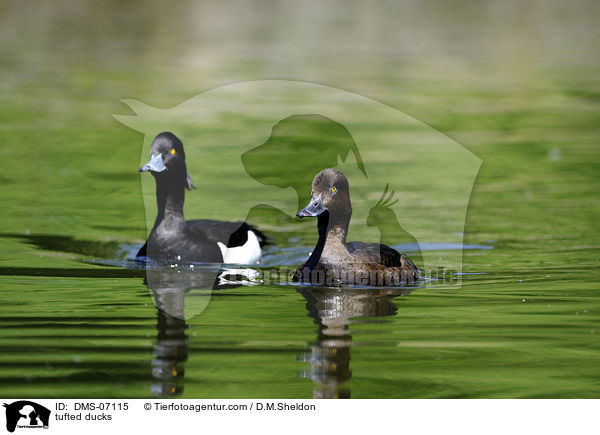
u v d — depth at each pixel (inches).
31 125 882.8
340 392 283.3
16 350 319.9
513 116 945.5
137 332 343.3
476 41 1550.2
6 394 277.7
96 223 570.3
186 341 331.6
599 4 2065.7
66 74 1178.0
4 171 709.9
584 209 597.3
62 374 295.9
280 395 278.2
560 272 450.0
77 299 397.7
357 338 336.5
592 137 848.3
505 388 286.0
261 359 311.3
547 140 830.5
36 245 514.6
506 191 648.4
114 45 1429.6
